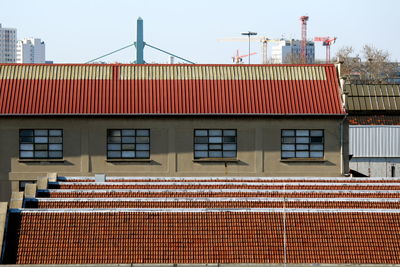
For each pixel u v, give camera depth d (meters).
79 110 90.94
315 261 59.03
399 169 118.06
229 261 58.72
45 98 92.31
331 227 61.59
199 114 91.12
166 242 59.91
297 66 97.25
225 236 60.53
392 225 61.97
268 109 92.19
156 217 61.78
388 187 75.88
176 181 79.50
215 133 92.06
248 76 96.06
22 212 61.28
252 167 92.25
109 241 59.81
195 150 92.06
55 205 65.62
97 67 96.19
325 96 94.25
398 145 118.06
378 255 59.69
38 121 90.88
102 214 61.75
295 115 91.94
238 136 92.06
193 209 62.28
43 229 60.34
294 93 94.31
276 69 97.06
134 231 60.59
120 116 90.94
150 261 58.53
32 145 91.06
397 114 122.69
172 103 92.38
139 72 95.88
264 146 92.19
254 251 59.47
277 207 66.88
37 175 91.00
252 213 62.44
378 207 67.06
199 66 97.06
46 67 95.75
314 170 92.62
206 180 80.12
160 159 91.62
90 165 91.12
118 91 93.56
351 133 118.06
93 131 91.06
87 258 58.53
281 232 61.03
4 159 90.94
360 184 76.31
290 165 92.44
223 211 62.41
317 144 92.81
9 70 95.12
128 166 91.38
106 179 78.88
